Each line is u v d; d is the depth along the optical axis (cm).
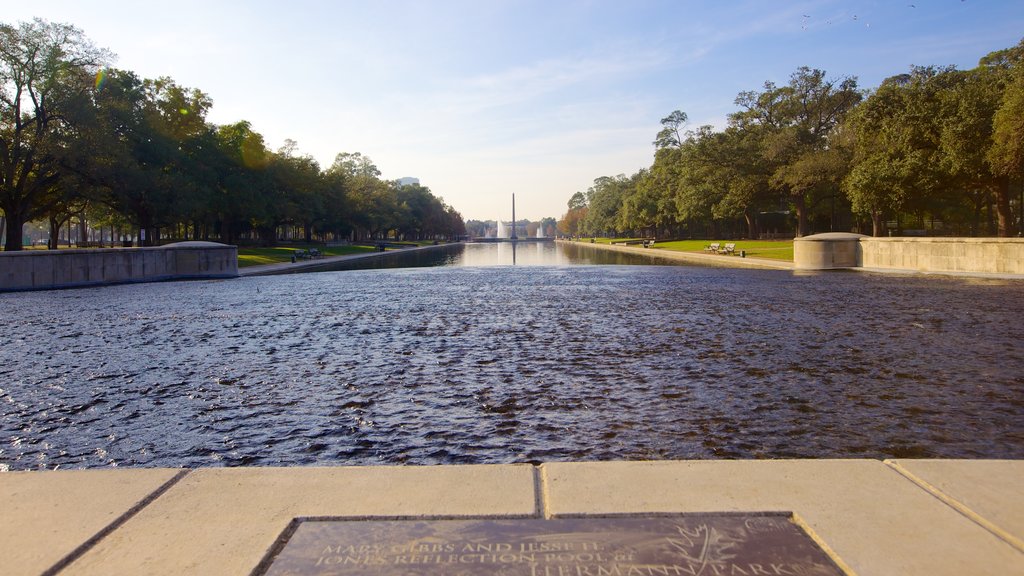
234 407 877
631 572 342
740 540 380
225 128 7762
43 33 4478
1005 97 3703
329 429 775
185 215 6191
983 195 6894
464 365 1143
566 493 450
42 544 384
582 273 4025
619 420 793
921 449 673
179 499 449
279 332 1575
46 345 1398
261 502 442
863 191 4947
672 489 456
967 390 916
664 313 1877
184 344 1403
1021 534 380
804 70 7550
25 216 5388
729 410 831
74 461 676
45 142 4319
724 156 7862
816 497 439
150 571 351
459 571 344
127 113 5328
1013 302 2011
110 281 3488
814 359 1154
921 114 4372
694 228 11850
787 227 10781
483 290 2828
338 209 11044
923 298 2170
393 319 1816
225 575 346
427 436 744
